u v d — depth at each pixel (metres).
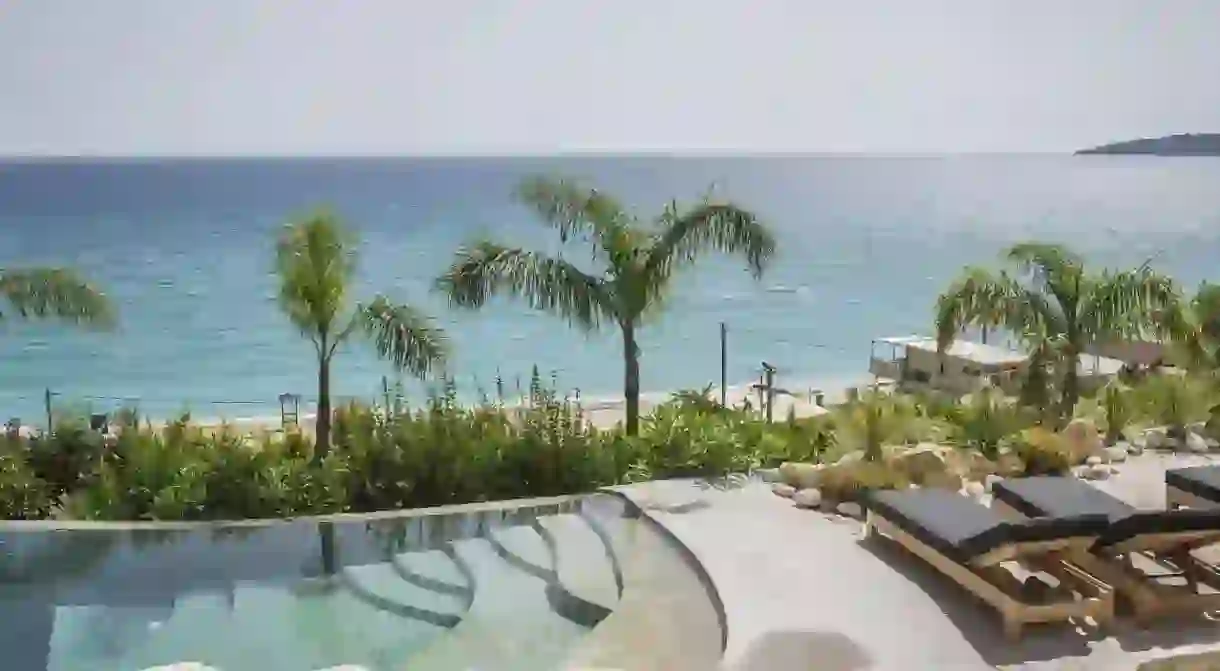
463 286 8.64
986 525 5.42
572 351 24.62
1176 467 7.88
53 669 4.98
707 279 36.28
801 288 35.19
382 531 6.89
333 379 20.94
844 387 19.77
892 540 6.29
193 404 18.69
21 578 6.12
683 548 6.25
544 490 7.86
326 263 8.05
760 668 4.64
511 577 6.11
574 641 5.24
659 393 19.27
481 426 8.34
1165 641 4.96
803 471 7.43
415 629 5.43
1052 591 5.18
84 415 8.89
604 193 8.97
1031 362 9.91
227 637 5.36
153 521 7.13
